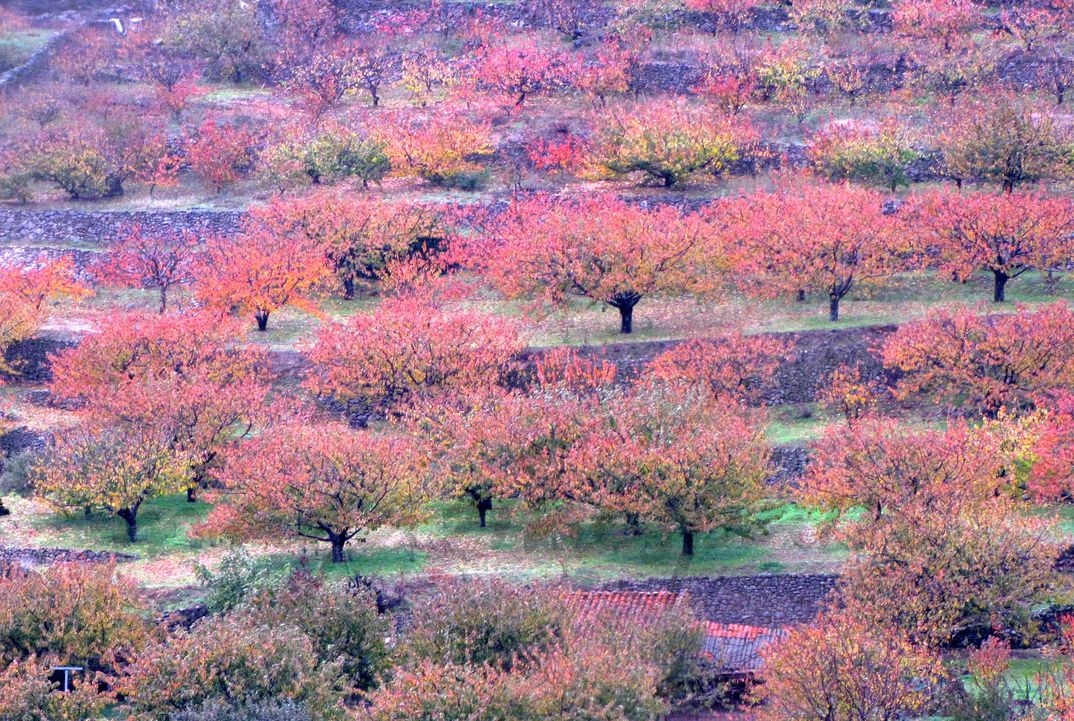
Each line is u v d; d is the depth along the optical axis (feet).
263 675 515.09
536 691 496.23
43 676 519.19
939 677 528.22
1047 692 496.23
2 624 562.25
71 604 570.87
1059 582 593.83
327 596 576.61
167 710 507.71
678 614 568.82
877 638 529.45
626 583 647.15
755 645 579.89
